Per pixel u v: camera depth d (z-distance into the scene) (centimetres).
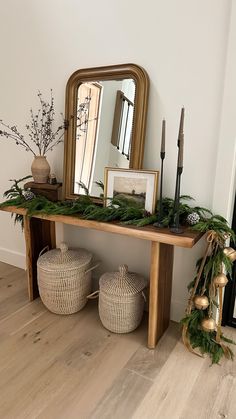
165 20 162
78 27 190
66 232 231
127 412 127
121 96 181
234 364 155
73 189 207
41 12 202
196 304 152
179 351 165
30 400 133
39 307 206
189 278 184
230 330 182
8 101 235
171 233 144
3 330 180
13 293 224
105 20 179
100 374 148
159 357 160
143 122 173
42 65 211
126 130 180
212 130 160
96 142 194
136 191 172
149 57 170
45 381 143
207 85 157
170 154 175
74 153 204
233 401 133
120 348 166
